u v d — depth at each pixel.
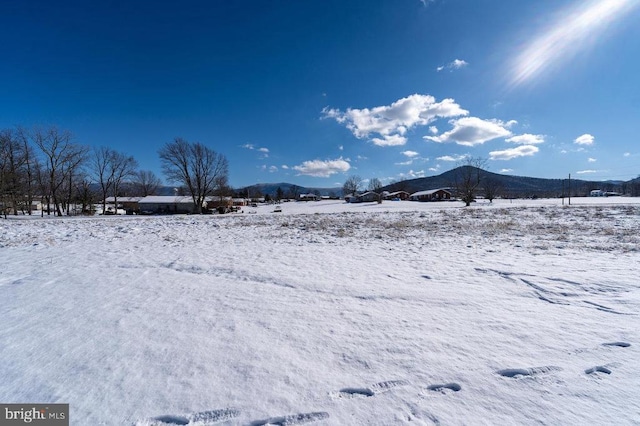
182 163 49.16
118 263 7.20
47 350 3.02
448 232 12.38
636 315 3.79
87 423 2.05
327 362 2.78
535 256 7.24
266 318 3.84
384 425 2.03
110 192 59.62
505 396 2.31
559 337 3.24
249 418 2.10
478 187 53.22
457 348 3.03
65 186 44.28
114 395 2.33
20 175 37.84
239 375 2.58
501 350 2.98
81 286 5.32
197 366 2.72
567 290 4.76
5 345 3.13
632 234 10.37
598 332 3.35
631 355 2.86
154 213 55.12
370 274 5.93
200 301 4.51
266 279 5.69
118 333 3.41
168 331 3.46
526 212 23.45
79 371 2.64
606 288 4.80
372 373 2.60
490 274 5.78
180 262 7.23
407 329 3.48
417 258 7.36
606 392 2.34
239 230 14.91
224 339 3.26
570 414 2.11
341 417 2.11
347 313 3.99
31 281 5.64
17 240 11.49
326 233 12.95
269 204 91.69
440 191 80.88
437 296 4.61
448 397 2.30
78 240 11.50
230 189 73.12
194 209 51.59
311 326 3.58
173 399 2.28
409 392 2.36
